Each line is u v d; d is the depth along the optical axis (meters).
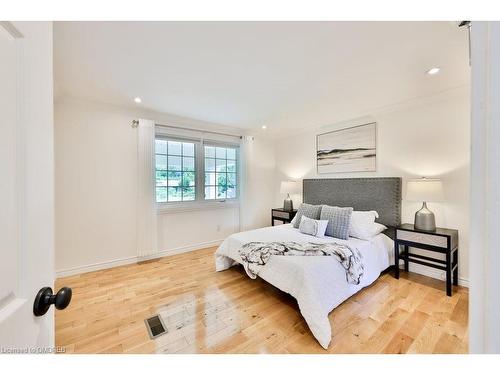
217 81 2.23
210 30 1.47
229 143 4.18
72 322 1.80
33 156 0.57
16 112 0.51
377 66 1.94
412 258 2.73
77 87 2.37
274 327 1.74
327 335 1.54
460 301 2.09
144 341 1.59
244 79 2.19
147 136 3.14
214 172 4.04
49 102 0.64
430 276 2.62
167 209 3.46
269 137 4.72
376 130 3.11
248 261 2.26
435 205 2.58
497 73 0.39
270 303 2.09
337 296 1.89
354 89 2.42
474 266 0.42
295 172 4.38
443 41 1.59
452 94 2.42
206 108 3.04
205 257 3.39
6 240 0.48
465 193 2.37
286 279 1.90
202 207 3.83
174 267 2.98
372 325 1.75
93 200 2.82
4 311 0.47
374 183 3.04
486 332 0.41
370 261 2.37
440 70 2.01
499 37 0.39
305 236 2.77
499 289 0.39
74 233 2.71
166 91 2.48
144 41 1.58
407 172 2.80
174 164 3.57
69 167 2.66
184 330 1.71
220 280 2.59
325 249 2.12
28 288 0.54
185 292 2.30
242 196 4.23
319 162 3.91
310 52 1.73
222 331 1.70
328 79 2.18
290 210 4.18
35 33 0.58
